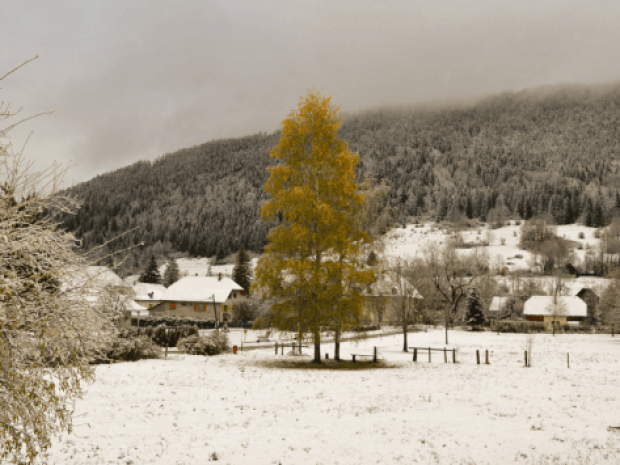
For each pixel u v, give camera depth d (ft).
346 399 56.49
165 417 44.80
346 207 93.30
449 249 239.71
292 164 94.27
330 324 91.91
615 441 37.86
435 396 59.57
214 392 59.67
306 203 89.76
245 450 34.55
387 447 35.86
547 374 84.89
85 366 18.24
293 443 36.63
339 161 91.66
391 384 70.13
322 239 88.74
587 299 347.36
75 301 17.72
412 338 197.16
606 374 85.40
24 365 16.58
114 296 19.26
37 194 17.22
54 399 17.56
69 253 17.67
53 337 17.17
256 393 59.72
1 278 15.60
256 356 111.65
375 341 177.47
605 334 250.37
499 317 311.68
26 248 16.75
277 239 90.79
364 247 97.25
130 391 58.13
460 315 290.15
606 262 524.52
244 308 266.36
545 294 385.09
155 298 291.99
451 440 38.04
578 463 31.94
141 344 97.04
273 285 91.45
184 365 88.02
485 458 33.17
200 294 288.92
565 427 42.83
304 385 67.41
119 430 39.37
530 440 38.14
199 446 35.32
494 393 62.54
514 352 137.80
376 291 100.01
